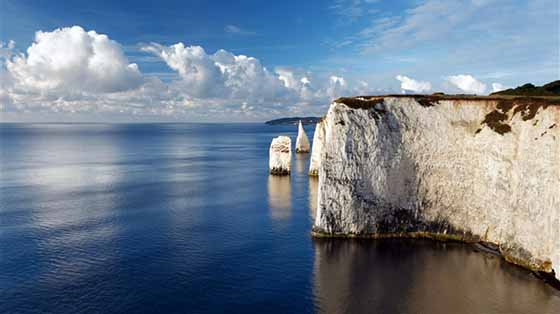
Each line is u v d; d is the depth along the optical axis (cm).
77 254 4300
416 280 3678
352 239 4831
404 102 5241
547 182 3866
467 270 3894
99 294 3400
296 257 4228
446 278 3719
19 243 4634
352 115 5078
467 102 5075
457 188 4844
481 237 4672
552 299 3325
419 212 4931
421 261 4125
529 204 4022
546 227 3828
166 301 3297
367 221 4875
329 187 4891
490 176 4638
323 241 4741
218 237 4888
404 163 4991
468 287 3534
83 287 3522
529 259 3934
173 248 4497
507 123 4653
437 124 5053
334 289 3503
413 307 3200
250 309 3180
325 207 4888
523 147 4259
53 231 5106
